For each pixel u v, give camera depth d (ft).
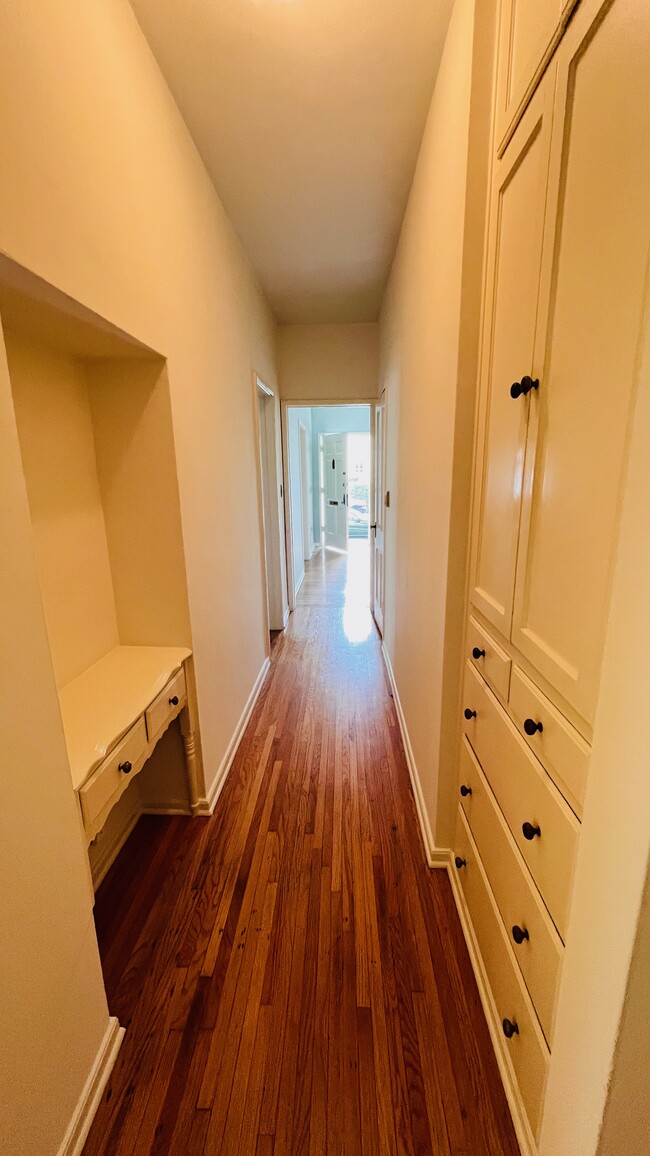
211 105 5.47
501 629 3.57
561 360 2.57
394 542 9.48
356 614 15.02
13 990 2.62
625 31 1.88
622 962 1.85
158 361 5.17
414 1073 3.52
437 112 5.00
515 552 3.26
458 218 4.07
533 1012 2.96
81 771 3.59
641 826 1.73
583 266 2.31
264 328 11.14
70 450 5.00
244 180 6.82
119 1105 3.39
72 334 4.28
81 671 5.20
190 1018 3.92
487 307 3.85
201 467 6.31
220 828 6.10
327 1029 3.82
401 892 5.09
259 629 10.29
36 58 3.05
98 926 4.77
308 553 23.61
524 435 3.06
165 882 5.28
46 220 3.14
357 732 8.32
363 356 13.33
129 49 4.32
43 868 2.89
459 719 4.92
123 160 4.21
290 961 4.37
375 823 6.13
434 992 4.08
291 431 16.52
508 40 3.28
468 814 4.60
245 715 8.66
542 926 2.83
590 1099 2.10
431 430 5.41
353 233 8.34
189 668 5.94
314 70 4.99
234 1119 3.30
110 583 5.76
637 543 1.74
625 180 1.92
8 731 2.61
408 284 7.21
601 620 2.20
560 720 2.63
